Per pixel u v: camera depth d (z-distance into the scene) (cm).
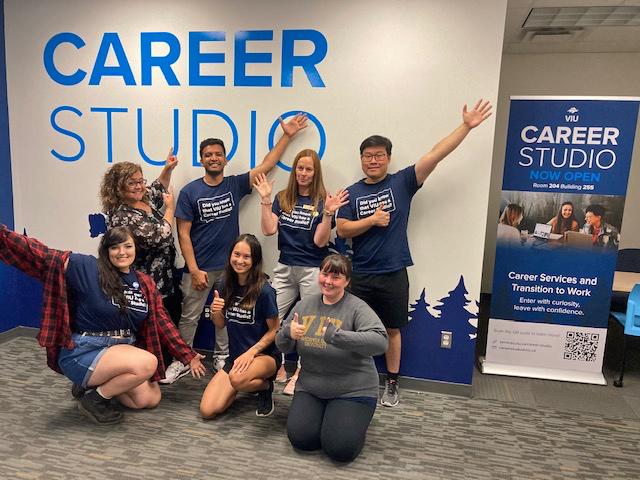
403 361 289
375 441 230
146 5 291
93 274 227
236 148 294
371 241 263
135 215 266
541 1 339
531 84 478
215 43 285
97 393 234
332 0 267
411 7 259
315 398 224
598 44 437
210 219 285
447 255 275
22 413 244
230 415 249
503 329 317
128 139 308
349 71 272
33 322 346
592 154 290
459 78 260
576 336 309
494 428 246
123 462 206
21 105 322
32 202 333
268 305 245
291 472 204
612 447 231
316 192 272
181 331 306
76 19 303
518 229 307
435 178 270
